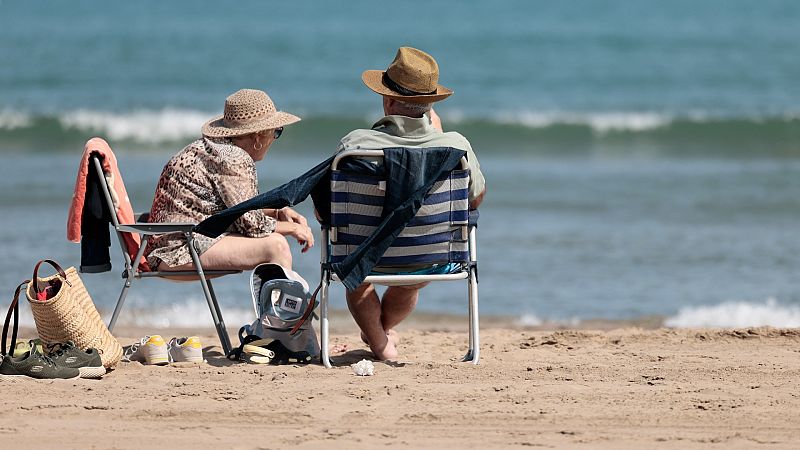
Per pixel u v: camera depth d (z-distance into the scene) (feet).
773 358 70.13
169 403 55.21
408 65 64.75
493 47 422.82
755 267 116.26
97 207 67.72
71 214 66.74
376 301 68.49
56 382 59.52
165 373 63.31
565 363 67.77
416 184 61.93
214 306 69.46
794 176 185.57
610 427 51.72
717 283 108.68
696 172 191.93
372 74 66.54
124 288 68.69
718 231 136.98
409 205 61.57
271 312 67.72
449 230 64.18
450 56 392.47
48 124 232.12
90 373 61.52
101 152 67.05
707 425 52.19
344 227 63.41
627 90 319.68
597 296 103.24
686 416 53.72
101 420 52.08
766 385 60.95
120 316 92.84
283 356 67.87
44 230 128.98
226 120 70.64
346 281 61.52
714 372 64.49
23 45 403.34
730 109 283.79
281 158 206.18
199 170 69.31
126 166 189.88
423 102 65.41
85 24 511.81
